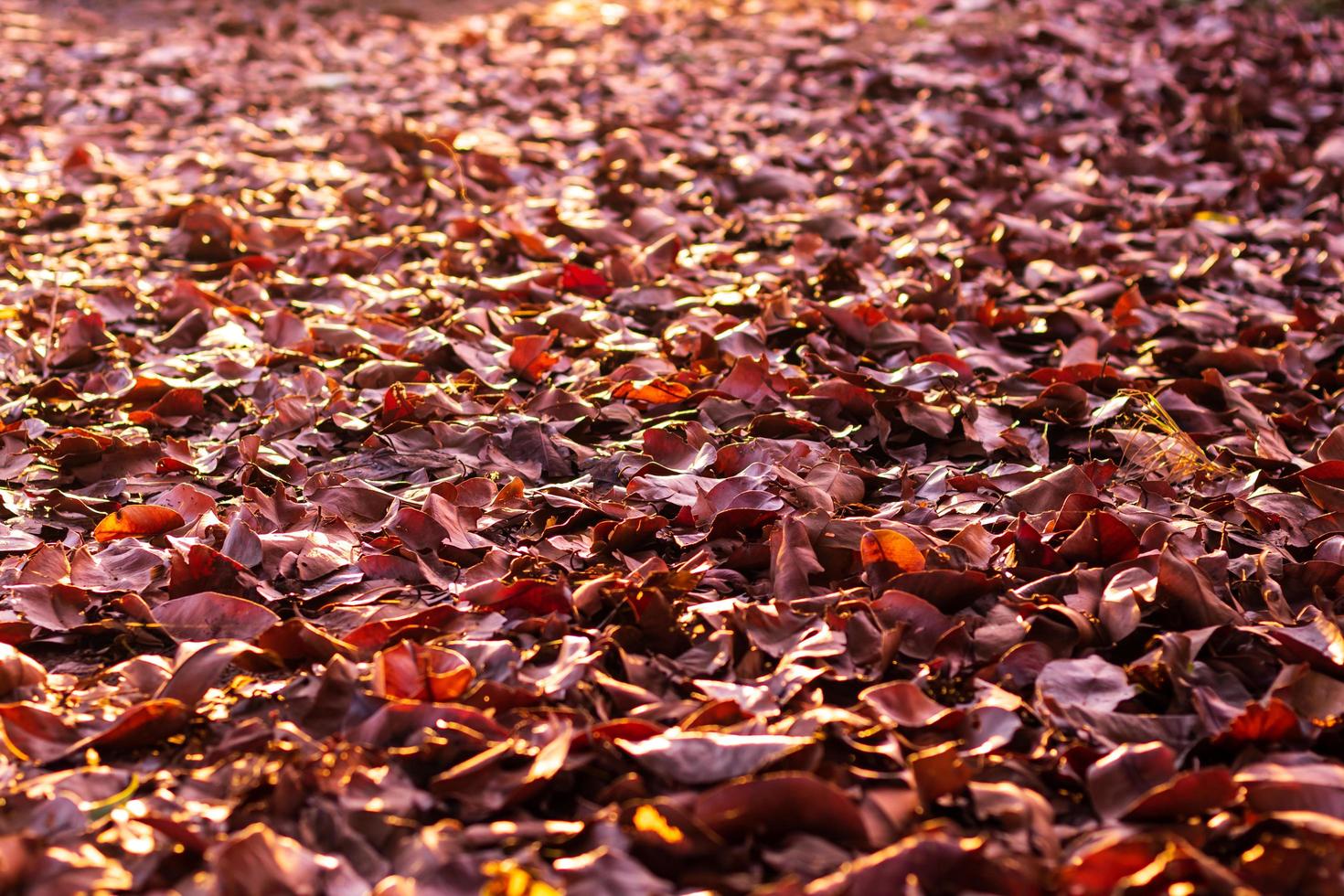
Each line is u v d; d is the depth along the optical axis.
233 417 2.85
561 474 2.50
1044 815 1.50
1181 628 1.90
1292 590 2.06
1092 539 2.07
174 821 1.44
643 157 4.70
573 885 1.36
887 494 2.45
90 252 3.87
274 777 1.55
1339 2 6.95
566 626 1.88
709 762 1.54
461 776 1.52
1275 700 1.60
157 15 7.43
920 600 1.88
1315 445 2.65
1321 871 1.33
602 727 1.60
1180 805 1.49
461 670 1.69
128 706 1.76
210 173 4.68
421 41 6.92
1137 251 4.02
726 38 6.97
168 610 1.93
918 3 7.26
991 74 5.90
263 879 1.36
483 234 3.96
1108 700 1.73
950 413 2.70
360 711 1.66
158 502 2.36
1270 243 4.11
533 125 5.36
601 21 7.32
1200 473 2.47
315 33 6.95
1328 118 5.37
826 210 4.32
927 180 4.50
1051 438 2.73
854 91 5.96
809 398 2.74
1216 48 6.16
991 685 1.78
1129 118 5.47
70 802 1.50
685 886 1.41
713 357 3.01
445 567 2.12
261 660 1.85
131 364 3.10
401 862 1.42
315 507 2.27
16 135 5.13
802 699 1.73
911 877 1.35
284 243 3.94
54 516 2.33
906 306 3.38
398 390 2.70
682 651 1.88
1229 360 3.08
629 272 3.57
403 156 4.89
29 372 3.03
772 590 2.06
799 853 1.43
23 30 6.98
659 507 2.33
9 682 1.78
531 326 3.28
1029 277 3.74
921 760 1.52
